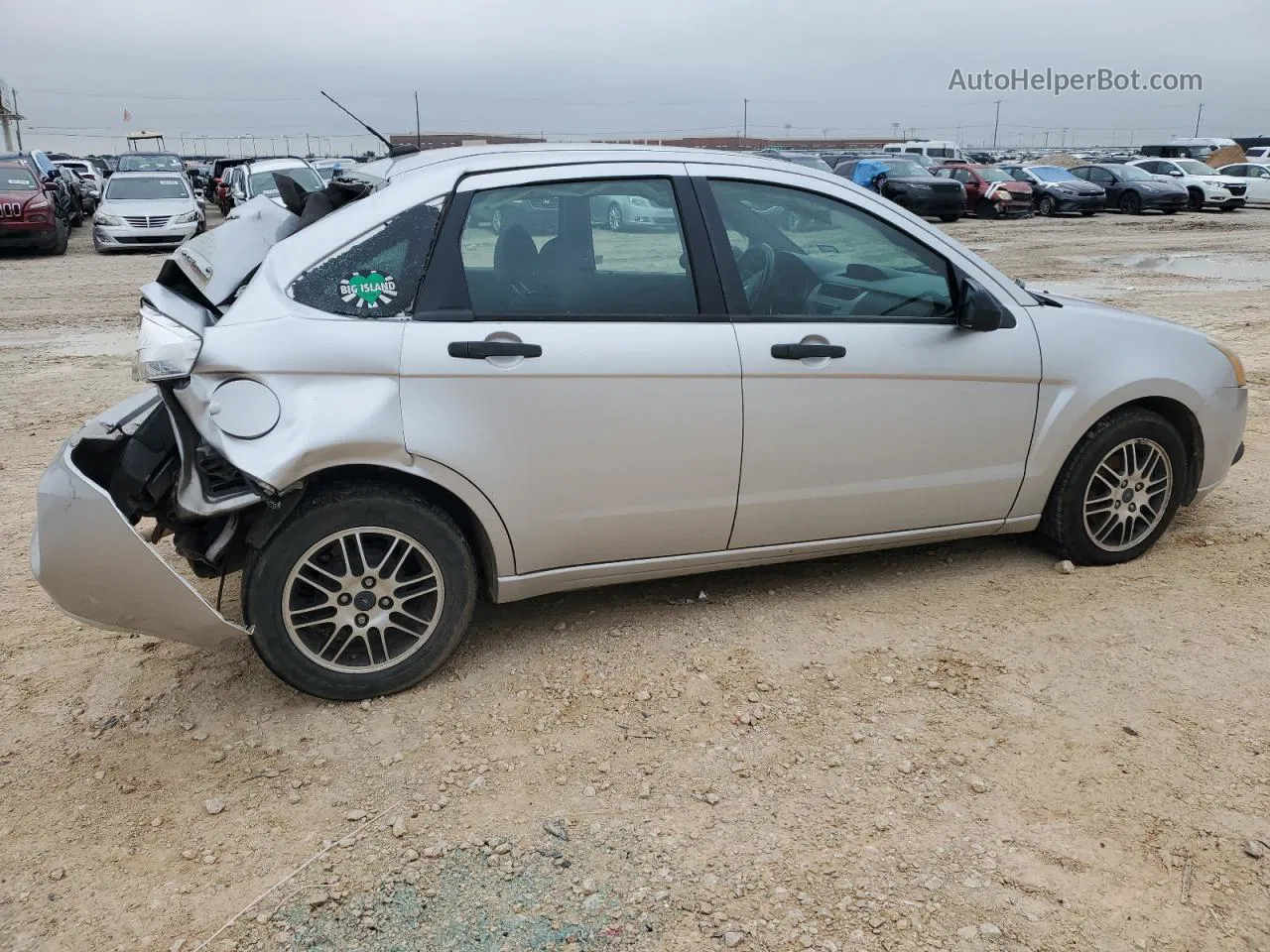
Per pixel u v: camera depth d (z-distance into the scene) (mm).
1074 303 4391
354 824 2869
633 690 3512
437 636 3498
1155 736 3191
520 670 3656
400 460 3270
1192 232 23172
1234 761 3061
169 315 3119
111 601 3121
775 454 3717
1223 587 4203
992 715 3326
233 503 3145
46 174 24312
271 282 3268
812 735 3240
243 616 3336
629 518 3623
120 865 2719
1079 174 31828
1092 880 2605
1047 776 3012
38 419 7172
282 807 2945
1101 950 2391
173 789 3033
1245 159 47688
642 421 3518
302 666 3375
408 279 3334
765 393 3639
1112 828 2789
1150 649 3717
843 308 3828
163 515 3471
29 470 6004
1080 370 4117
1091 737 3193
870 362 3758
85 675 3689
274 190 19031
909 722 3297
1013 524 4277
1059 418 4121
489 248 3436
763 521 3816
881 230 3900
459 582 3486
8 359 9414
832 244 3822
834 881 2615
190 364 3072
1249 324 10562
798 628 3918
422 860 2721
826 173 3941
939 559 4531
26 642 3945
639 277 3559
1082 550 4367
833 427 3770
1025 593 4180
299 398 3168
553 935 2455
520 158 3547
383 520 3334
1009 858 2686
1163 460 4375
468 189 3443
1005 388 4008
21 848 2787
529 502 3477
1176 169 32031
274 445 3113
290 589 3305
